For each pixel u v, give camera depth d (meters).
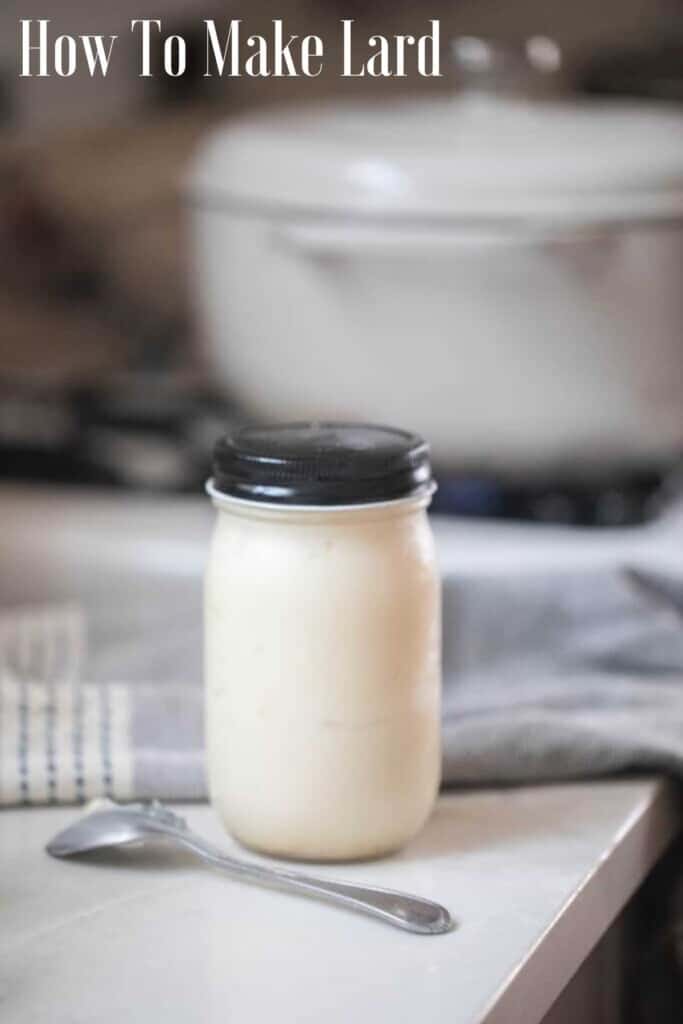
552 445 1.26
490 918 0.83
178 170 1.63
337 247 1.23
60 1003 0.77
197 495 1.32
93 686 0.99
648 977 0.98
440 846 0.89
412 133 1.26
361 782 0.86
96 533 1.24
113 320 1.68
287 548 0.85
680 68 1.50
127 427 1.40
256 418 1.32
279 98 1.81
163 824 0.88
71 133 1.68
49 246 1.68
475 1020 0.76
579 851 0.89
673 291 1.26
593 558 1.17
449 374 1.25
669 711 1.01
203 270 1.31
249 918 0.83
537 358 1.24
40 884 0.86
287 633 0.85
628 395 1.26
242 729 0.86
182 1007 0.77
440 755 0.91
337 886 0.84
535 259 1.22
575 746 0.95
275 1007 0.77
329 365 1.26
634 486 1.29
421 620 0.86
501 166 1.22
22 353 1.58
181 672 1.05
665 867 0.98
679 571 1.11
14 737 0.95
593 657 1.10
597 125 1.27
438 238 1.22
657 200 1.24
